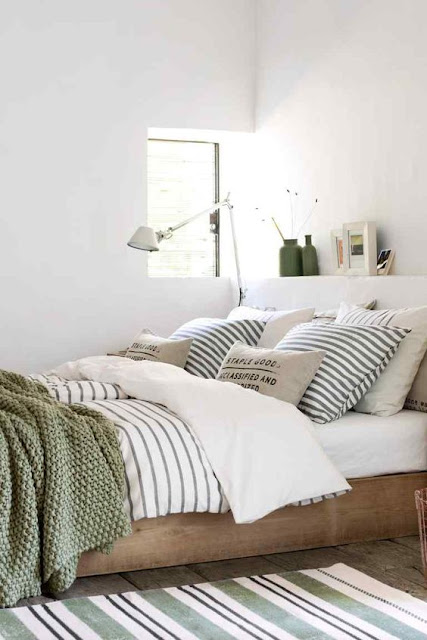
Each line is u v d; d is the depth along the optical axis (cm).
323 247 499
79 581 290
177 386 327
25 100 529
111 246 548
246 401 321
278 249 536
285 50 534
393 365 356
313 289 475
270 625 254
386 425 338
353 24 467
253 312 473
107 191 546
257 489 300
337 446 329
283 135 538
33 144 532
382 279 418
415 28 421
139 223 553
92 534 282
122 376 360
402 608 267
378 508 336
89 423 293
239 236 590
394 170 437
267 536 319
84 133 541
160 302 561
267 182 558
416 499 295
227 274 600
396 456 339
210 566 306
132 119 549
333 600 273
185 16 558
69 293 541
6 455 271
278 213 546
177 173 590
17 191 530
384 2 442
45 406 288
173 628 251
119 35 546
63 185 538
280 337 435
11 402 291
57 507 272
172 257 590
